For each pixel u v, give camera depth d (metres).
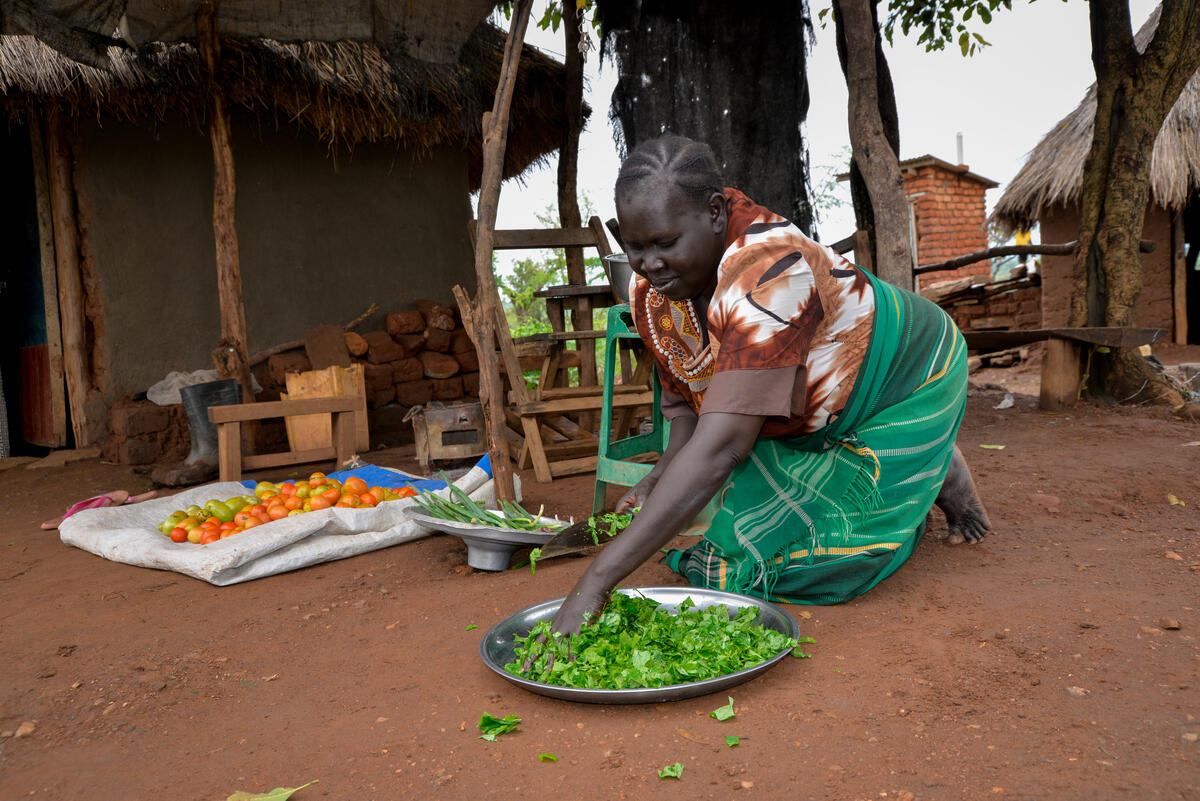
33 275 7.73
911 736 1.93
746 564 2.81
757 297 2.23
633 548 2.21
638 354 5.68
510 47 4.31
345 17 5.93
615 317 4.17
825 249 2.52
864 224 7.36
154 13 5.39
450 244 8.90
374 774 1.92
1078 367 6.83
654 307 2.78
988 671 2.22
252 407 5.27
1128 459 4.73
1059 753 1.82
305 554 3.65
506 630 2.50
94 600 3.36
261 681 2.50
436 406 6.00
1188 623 2.47
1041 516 3.77
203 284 7.47
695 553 2.98
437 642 2.70
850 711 2.06
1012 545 3.35
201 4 5.50
